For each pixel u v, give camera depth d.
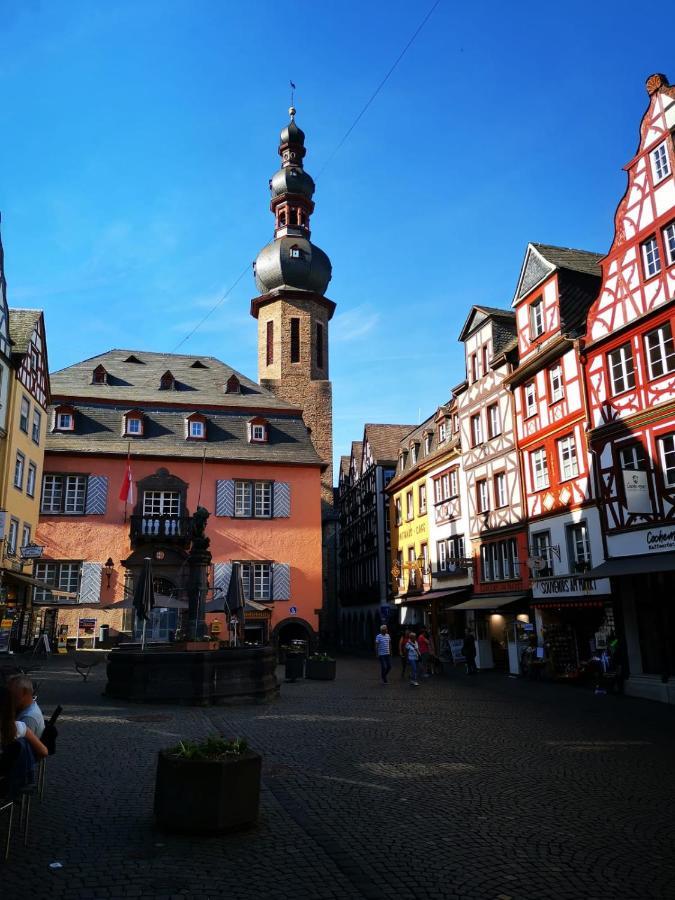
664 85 19.16
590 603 20.94
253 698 15.70
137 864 5.49
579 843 6.31
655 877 5.54
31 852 5.73
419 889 5.20
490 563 28.59
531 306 25.56
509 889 5.25
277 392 54.41
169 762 6.32
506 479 27.20
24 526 28.62
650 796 7.94
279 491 35.56
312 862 5.65
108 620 31.62
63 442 33.44
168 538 32.28
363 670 27.14
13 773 5.58
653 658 18.38
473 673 24.89
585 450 21.88
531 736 11.86
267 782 8.26
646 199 19.45
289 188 59.62
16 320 29.11
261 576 34.56
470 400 30.69
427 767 9.30
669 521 17.66
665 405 18.02
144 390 37.72
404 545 41.22
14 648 27.45
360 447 57.94
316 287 57.59
